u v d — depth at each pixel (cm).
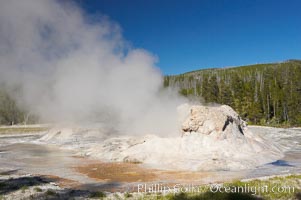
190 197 971
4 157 1977
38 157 1970
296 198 967
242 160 1620
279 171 1466
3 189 1112
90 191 1116
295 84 5847
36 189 1105
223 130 1838
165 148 1828
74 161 1812
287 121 5503
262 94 6172
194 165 1566
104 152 1962
